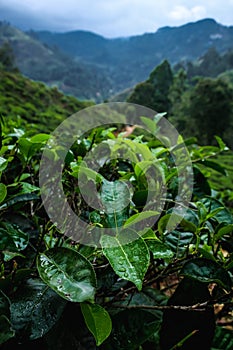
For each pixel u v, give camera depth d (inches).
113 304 39.5
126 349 33.6
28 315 29.2
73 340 31.8
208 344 35.2
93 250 32.3
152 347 38.3
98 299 39.1
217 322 45.7
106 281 35.2
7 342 29.7
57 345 31.1
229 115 946.7
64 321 32.0
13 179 48.5
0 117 47.5
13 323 28.7
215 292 37.1
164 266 40.7
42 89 933.2
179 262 37.2
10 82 810.2
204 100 943.7
